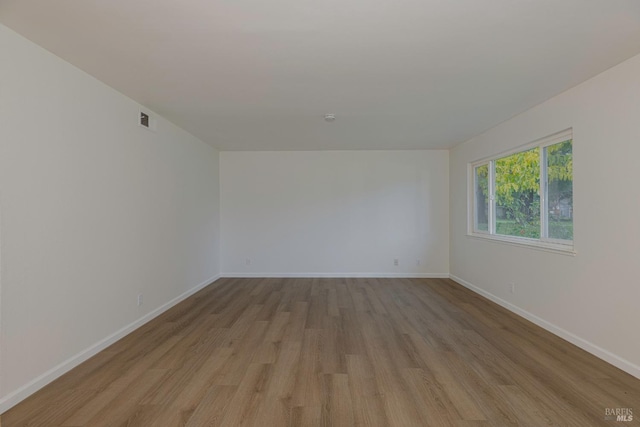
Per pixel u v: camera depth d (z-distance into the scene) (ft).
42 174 7.57
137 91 10.23
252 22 6.38
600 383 7.64
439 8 5.93
